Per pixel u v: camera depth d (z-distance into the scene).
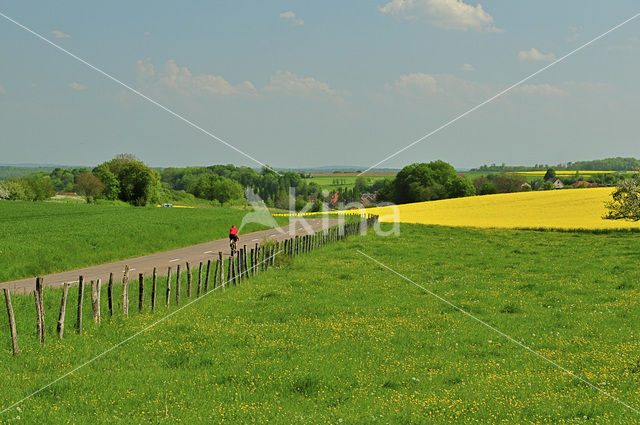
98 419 10.56
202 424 10.43
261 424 10.53
